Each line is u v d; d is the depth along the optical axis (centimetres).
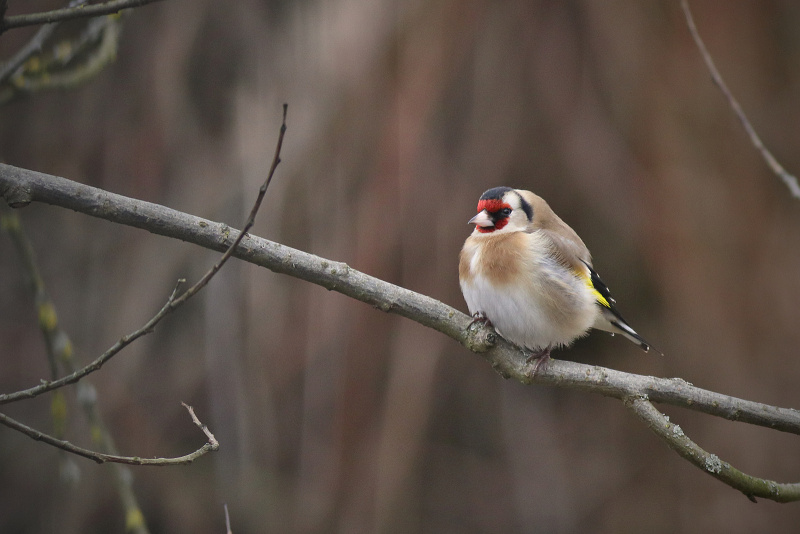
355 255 1010
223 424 1080
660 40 1159
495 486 1193
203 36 1147
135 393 1137
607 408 1253
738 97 1173
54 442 438
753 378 1149
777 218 1175
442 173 1041
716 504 1171
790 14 1188
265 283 1071
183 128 1136
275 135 1036
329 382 1045
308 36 1045
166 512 1127
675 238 1164
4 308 1178
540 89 1116
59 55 681
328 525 1027
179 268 1136
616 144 1149
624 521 1172
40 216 1205
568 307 717
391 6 1039
